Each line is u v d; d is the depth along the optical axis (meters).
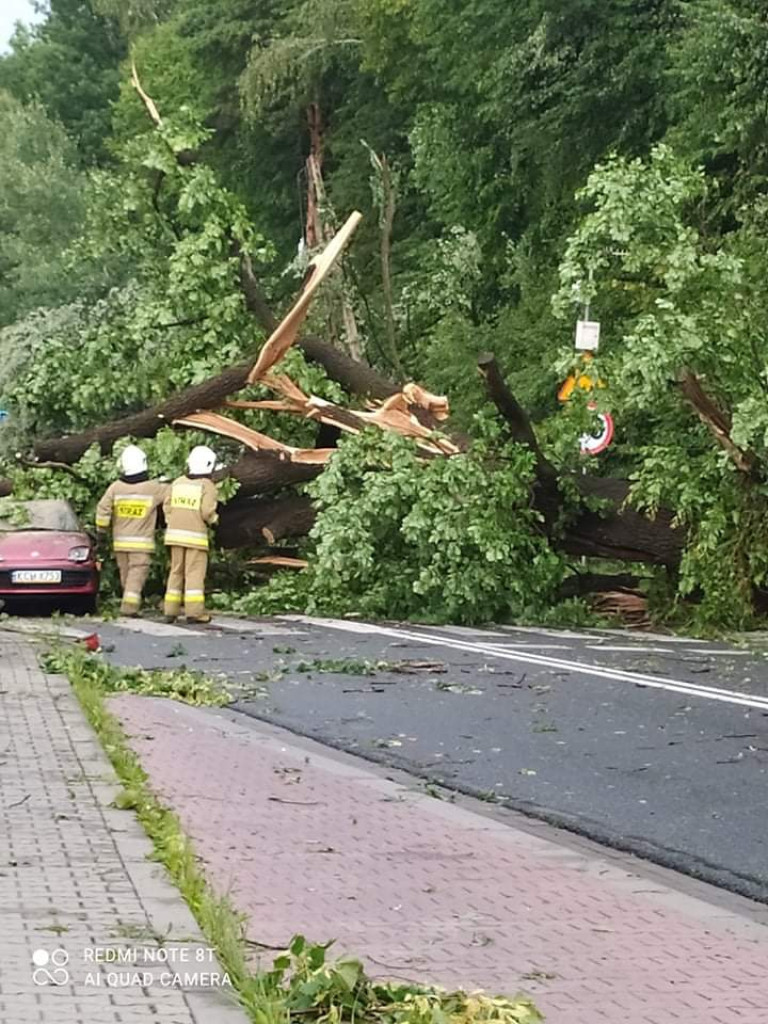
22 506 22.67
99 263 41.34
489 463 20.95
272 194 55.19
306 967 5.90
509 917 7.32
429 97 47.78
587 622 21.17
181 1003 5.51
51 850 7.70
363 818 9.31
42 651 16.20
